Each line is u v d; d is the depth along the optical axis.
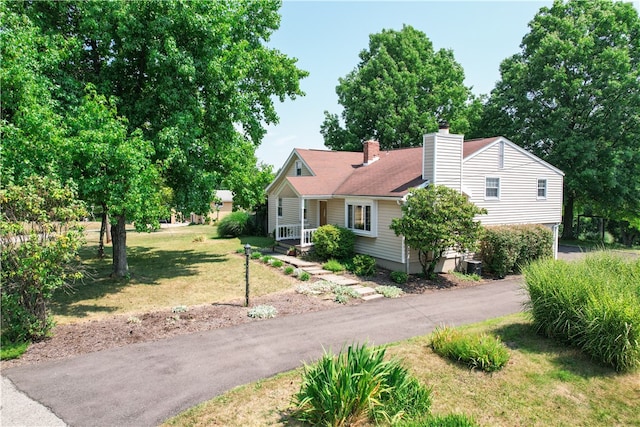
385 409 4.90
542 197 18.27
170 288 12.59
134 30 11.92
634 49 26.23
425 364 6.63
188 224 43.97
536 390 5.74
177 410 5.26
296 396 5.13
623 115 24.62
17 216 7.28
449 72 36.31
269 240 25.62
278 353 7.24
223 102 13.97
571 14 28.42
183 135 12.33
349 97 35.66
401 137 32.78
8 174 8.09
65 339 7.87
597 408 5.27
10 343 7.23
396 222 13.59
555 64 26.86
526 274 8.58
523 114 28.08
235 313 9.72
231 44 14.39
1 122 8.95
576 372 6.29
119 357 7.02
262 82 17.39
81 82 12.08
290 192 20.59
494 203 16.52
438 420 4.49
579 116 26.47
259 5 16.88
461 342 6.84
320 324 8.96
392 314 9.83
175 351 7.31
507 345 7.43
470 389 5.77
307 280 13.61
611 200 25.36
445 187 13.37
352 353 5.44
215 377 6.25
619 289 7.21
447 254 15.22
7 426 4.84
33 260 7.15
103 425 4.91
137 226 11.74
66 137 10.20
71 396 5.62
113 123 10.32
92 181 9.86
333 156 24.33
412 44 36.16
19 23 10.29
